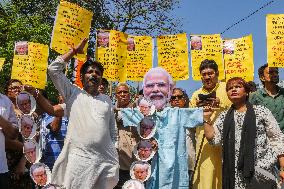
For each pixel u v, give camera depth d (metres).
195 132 5.93
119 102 6.20
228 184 4.92
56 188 4.79
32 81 6.34
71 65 9.07
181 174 5.16
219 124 5.24
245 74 6.50
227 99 5.69
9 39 13.59
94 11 20.80
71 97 4.91
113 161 4.96
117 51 6.56
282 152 4.85
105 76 6.50
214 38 6.60
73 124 4.83
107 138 4.92
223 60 6.57
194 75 6.52
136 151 5.17
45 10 19.86
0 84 11.76
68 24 6.13
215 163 5.43
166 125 5.21
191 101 5.98
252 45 6.55
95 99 4.95
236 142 4.95
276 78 6.28
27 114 5.00
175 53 6.59
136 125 5.30
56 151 6.11
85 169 4.74
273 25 6.37
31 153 5.03
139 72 6.58
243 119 4.98
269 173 4.79
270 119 4.95
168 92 5.51
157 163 5.16
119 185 5.81
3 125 4.59
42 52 6.45
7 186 4.67
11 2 17.56
